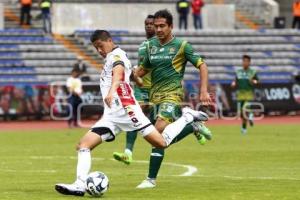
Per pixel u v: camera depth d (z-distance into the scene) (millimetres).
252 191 33594
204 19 126500
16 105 95375
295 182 37062
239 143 63750
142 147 60625
